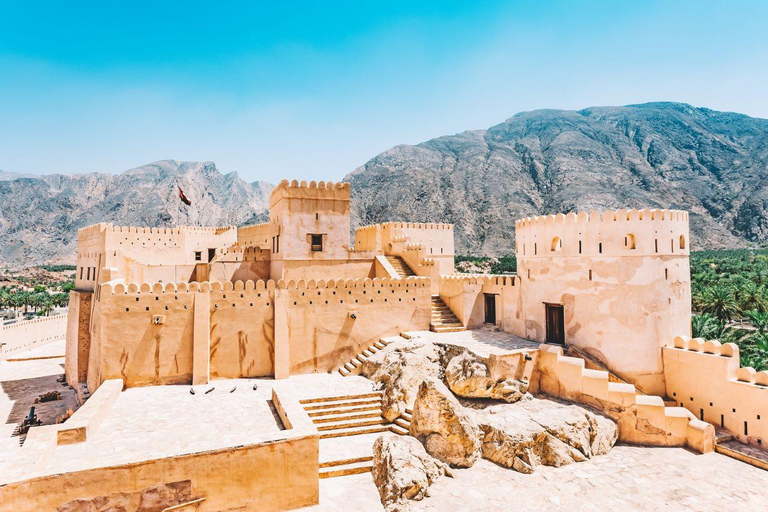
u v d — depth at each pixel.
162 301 20.72
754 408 17.22
